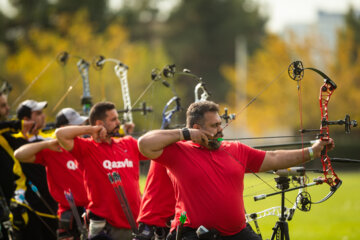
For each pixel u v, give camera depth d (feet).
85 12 355.97
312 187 54.34
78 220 60.59
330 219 113.39
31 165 71.05
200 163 49.39
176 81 410.31
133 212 59.93
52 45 323.16
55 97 250.78
